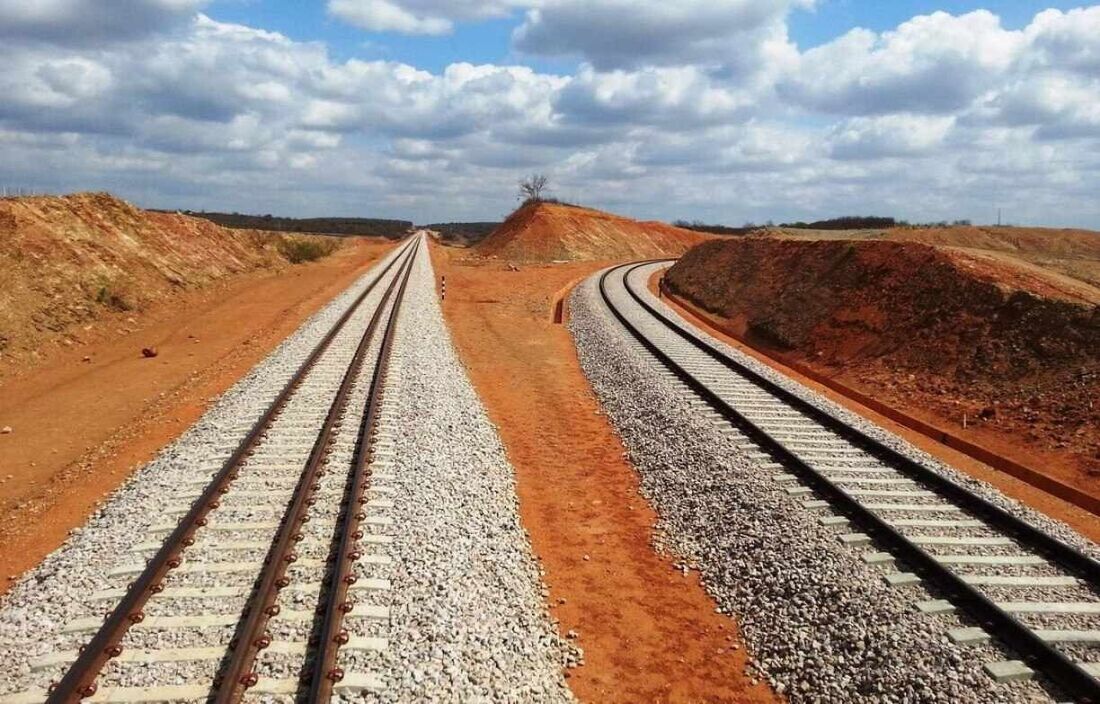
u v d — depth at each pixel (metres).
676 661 7.03
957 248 23.58
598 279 41.44
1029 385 15.64
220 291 32.34
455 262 60.78
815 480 10.00
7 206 23.73
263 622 6.16
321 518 8.19
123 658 5.67
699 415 13.27
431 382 15.21
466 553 7.98
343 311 25.03
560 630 7.50
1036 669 6.11
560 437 13.58
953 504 9.66
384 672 5.66
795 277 28.56
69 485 10.55
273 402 12.66
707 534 9.23
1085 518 10.63
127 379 17.08
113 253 27.03
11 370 17.42
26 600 6.75
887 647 6.41
